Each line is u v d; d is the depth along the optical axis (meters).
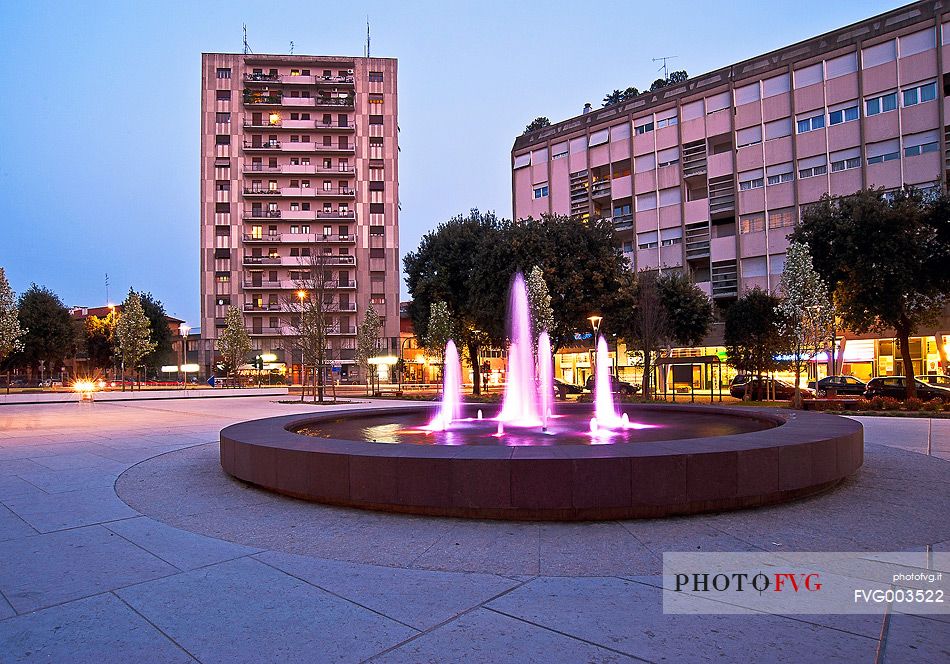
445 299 33.47
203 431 14.36
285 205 63.03
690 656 2.95
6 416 19.23
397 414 13.54
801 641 3.12
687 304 31.64
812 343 21.59
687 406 13.46
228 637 3.22
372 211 63.78
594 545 4.80
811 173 36.81
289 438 7.41
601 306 27.19
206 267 61.06
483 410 16.86
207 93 62.16
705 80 42.50
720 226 40.84
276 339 60.84
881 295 21.77
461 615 3.49
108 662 2.94
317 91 64.12
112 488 7.30
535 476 5.42
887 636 3.18
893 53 34.31
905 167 33.44
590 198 46.50
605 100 55.25
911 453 9.68
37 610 3.60
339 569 4.33
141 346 40.09
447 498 5.57
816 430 7.30
